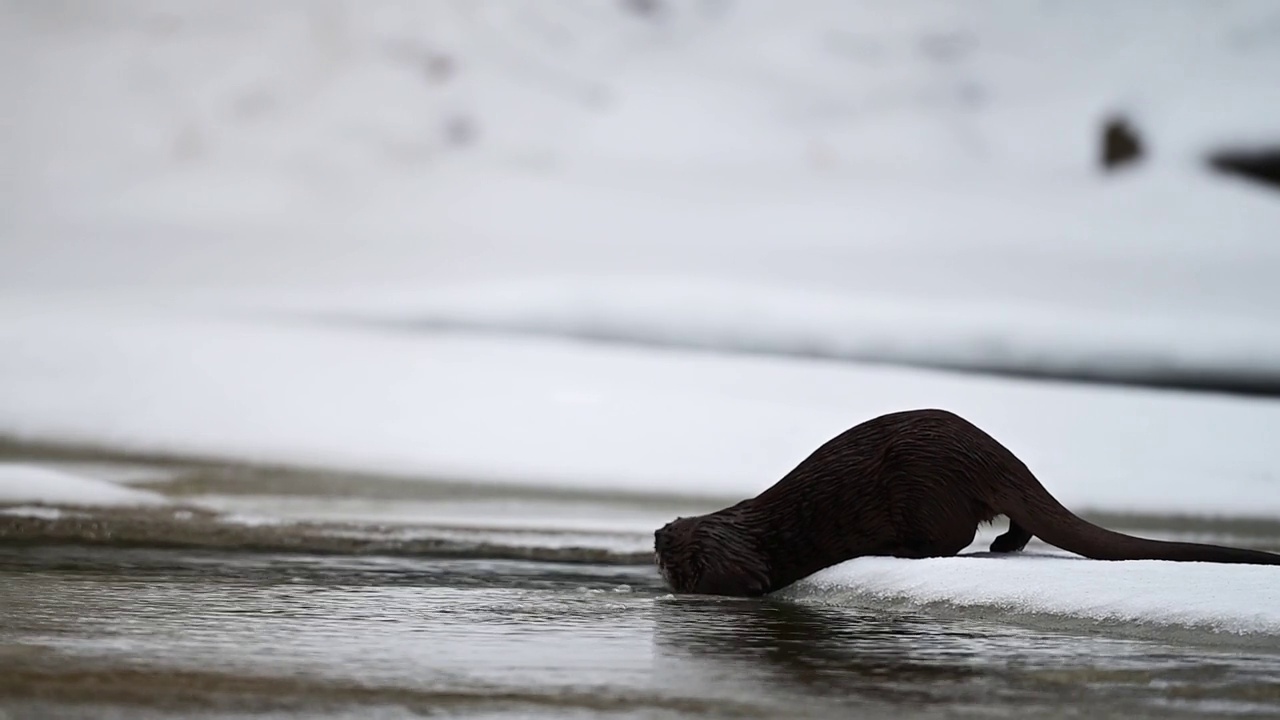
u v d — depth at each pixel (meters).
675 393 39.09
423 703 10.05
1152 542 17.17
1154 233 57.50
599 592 18.19
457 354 42.72
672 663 12.12
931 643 13.56
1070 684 11.25
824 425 36.59
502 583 19.05
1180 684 11.27
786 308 48.66
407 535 24.12
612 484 30.89
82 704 9.71
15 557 20.12
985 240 56.97
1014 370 46.81
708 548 18.19
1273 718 10.03
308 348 42.31
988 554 18.36
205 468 31.55
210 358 40.41
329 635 13.38
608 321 47.81
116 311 46.44
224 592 16.70
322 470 31.66
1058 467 32.66
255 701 9.97
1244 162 62.66
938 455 18.12
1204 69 65.62
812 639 13.80
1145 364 46.91
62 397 36.19
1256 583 14.80
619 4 68.69
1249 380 46.59
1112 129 63.66
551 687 10.79
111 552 21.12
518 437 34.84
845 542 18.19
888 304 49.56
